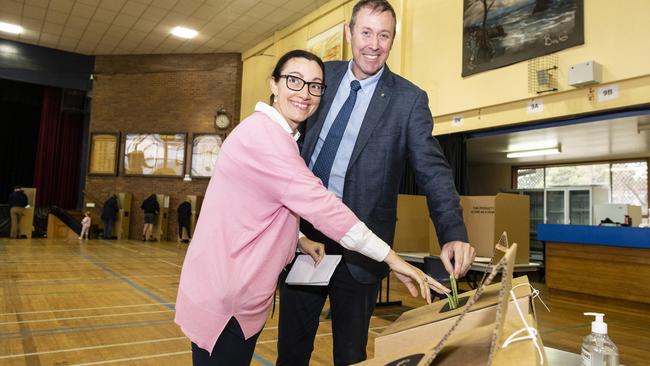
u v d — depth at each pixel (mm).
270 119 1029
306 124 1457
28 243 10102
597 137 6629
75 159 14039
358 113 1381
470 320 752
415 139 1326
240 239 995
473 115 6070
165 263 7102
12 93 14008
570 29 5004
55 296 4242
